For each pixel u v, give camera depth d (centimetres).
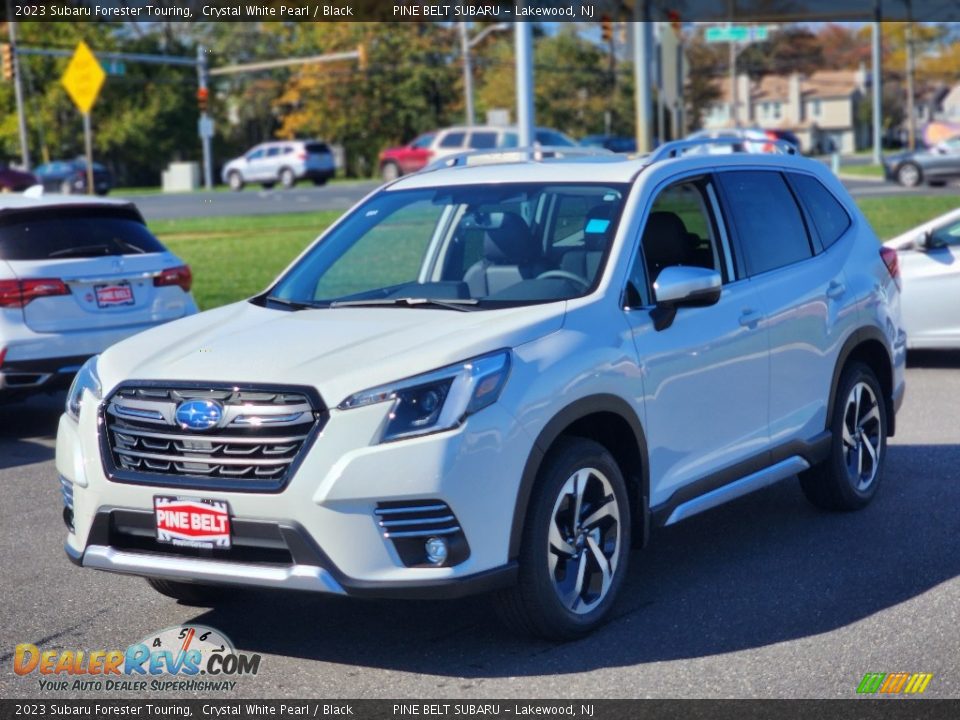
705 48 10275
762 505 719
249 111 9112
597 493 514
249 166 5788
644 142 2278
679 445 557
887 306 716
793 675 469
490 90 8250
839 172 5059
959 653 488
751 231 629
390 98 8288
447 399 458
